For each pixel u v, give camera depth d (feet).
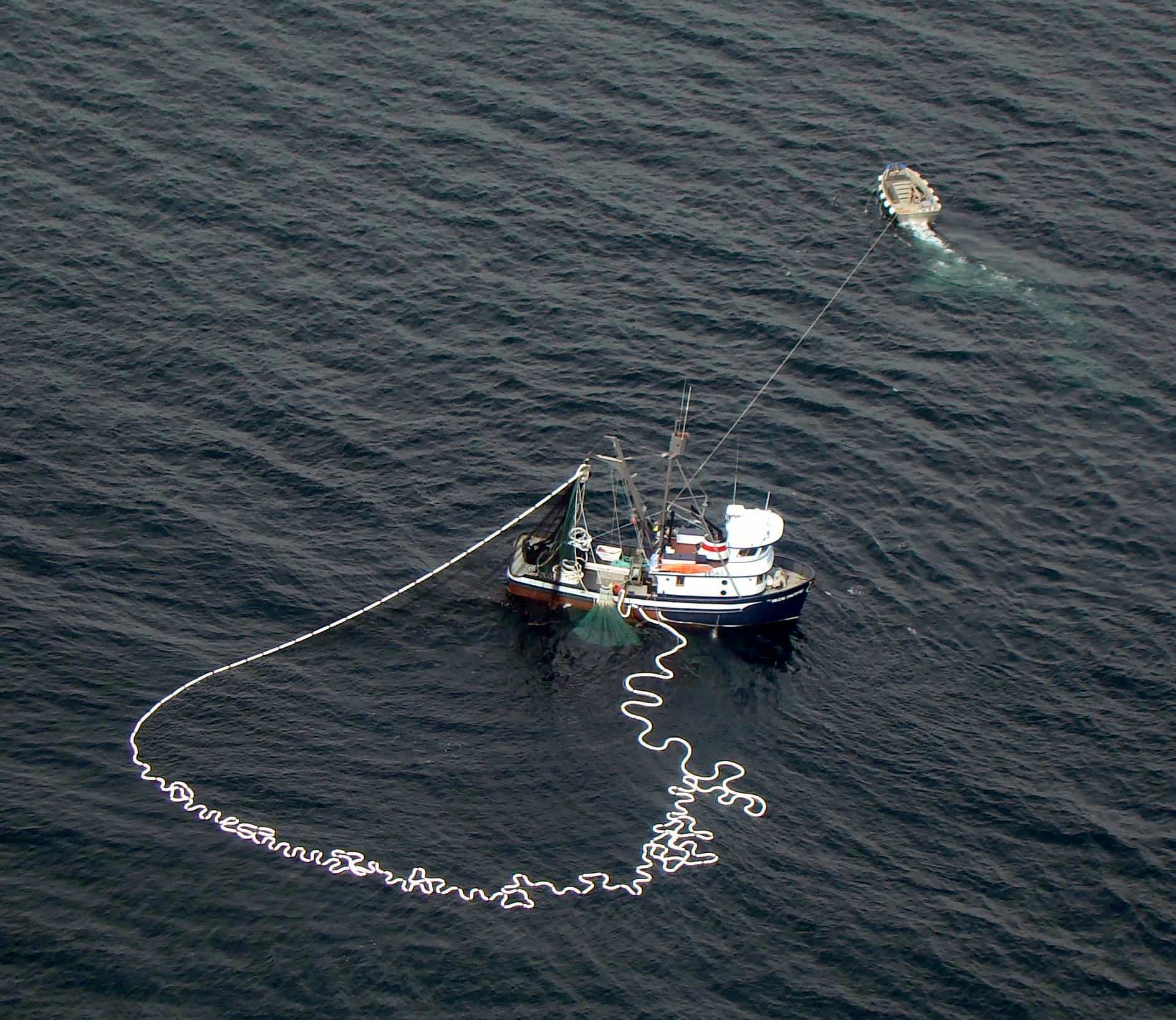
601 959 617.21
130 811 654.94
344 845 649.61
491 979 609.01
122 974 602.44
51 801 655.35
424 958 613.93
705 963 616.39
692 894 638.94
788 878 644.69
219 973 605.73
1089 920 633.20
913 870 648.79
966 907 636.07
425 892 635.25
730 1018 599.57
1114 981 613.93
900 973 613.93
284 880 636.07
